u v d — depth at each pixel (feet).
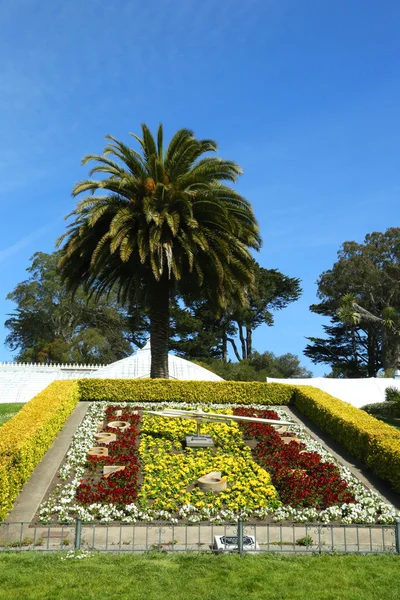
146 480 41.98
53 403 55.26
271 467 45.37
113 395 69.77
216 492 40.70
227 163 73.56
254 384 71.77
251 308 189.78
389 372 151.53
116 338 194.80
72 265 73.15
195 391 70.79
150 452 48.91
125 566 27.07
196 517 35.73
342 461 49.01
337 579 25.79
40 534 33.17
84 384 69.72
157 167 69.72
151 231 66.80
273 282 190.08
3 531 33.63
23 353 190.49
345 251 198.49
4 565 27.17
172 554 29.32
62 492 39.52
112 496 38.19
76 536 29.78
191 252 65.16
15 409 82.07
